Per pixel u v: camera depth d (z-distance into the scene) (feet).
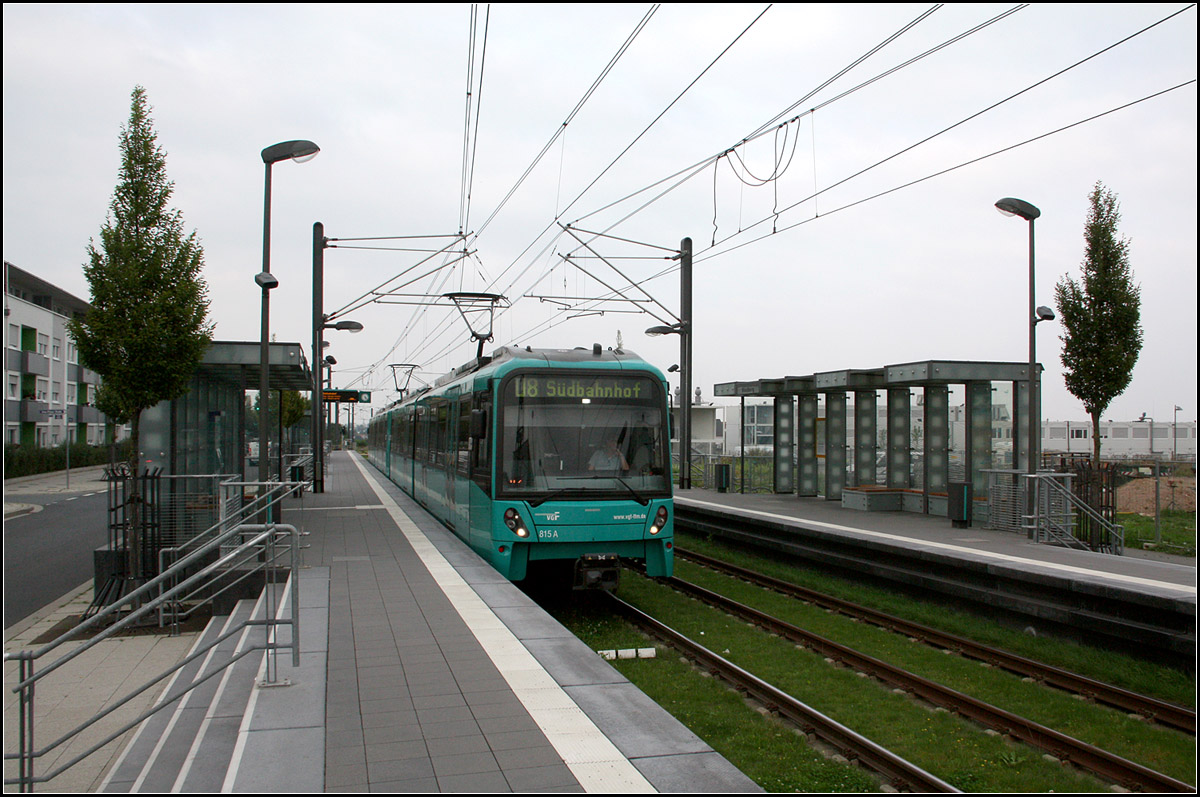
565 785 15.39
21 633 37.09
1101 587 32.45
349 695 20.70
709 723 24.16
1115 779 20.58
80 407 170.71
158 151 39.19
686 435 85.92
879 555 45.65
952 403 64.18
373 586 34.63
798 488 76.74
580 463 36.81
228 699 21.80
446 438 52.75
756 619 37.83
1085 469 48.85
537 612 30.01
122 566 38.50
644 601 42.57
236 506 40.01
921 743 22.88
